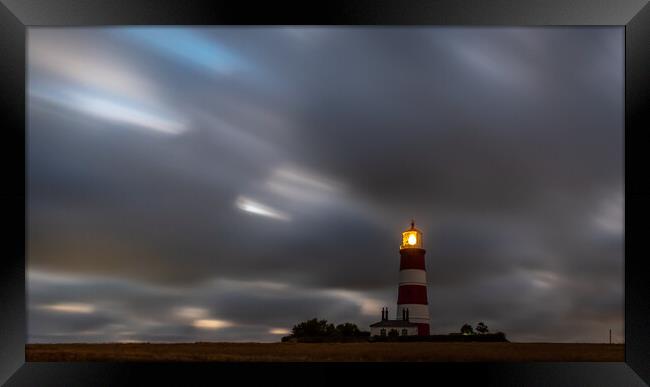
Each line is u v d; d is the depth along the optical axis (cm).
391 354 2072
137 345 2773
